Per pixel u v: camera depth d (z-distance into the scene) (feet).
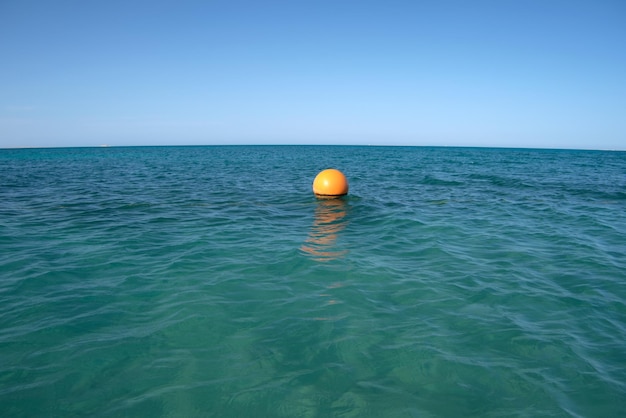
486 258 22.08
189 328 13.64
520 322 14.35
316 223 31.48
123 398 10.00
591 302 16.10
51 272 19.04
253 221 32.19
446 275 19.24
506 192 51.37
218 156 200.75
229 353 12.11
